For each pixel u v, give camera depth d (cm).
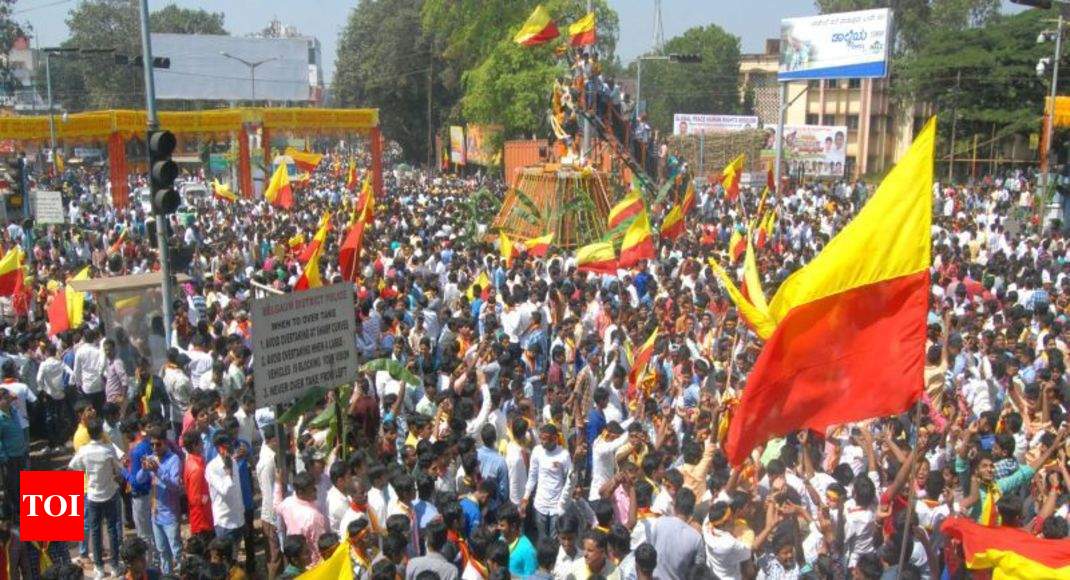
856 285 608
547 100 4934
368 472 802
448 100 7156
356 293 1489
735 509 746
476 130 6019
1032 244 2347
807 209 3481
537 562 709
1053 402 1004
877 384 611
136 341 1370
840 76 4419
